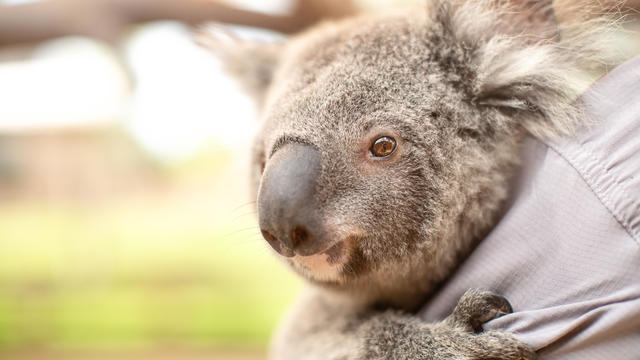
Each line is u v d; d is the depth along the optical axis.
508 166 0.65
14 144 3.82
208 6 0.93
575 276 0.58
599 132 0.60
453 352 0.61
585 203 0.59
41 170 3.83
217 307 2.20
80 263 2.82
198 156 3.87
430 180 0.63
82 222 3.38
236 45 0.77
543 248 0.60
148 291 2.44
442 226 0.64
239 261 2.82
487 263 0.61
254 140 0.69
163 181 4.00
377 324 0.65
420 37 0.66
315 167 0.63
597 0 0.66
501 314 0.60
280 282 2.55
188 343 1.93
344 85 0.64
